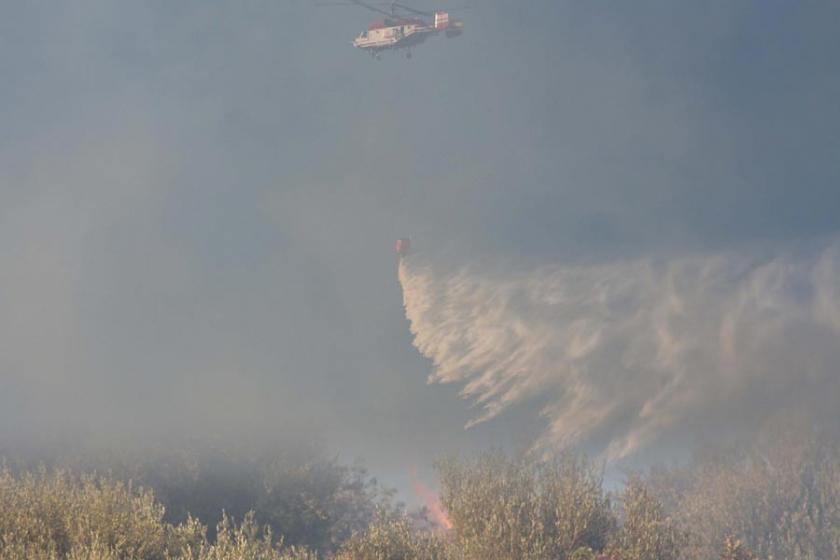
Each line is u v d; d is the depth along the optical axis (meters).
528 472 81.12
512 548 69.50
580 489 75.50
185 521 95.44
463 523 74.19
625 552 68.75
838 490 97.50
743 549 76.75
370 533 67.56
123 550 57.62
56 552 56.38
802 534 95.88
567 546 70.50
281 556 63.81
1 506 61.81
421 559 66.38
